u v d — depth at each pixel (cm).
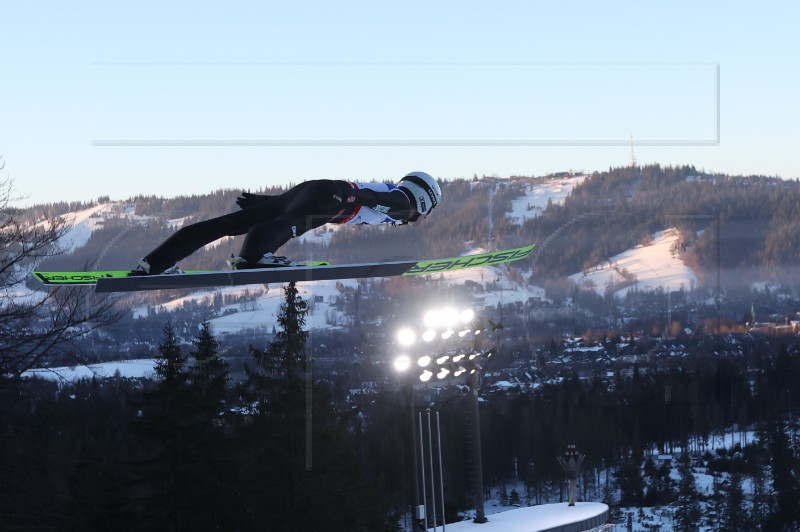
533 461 5931
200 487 3195
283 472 3300
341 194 1071
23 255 1977
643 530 5488
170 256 980
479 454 2850
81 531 2689
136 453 3859
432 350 2206
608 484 5884
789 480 6284
